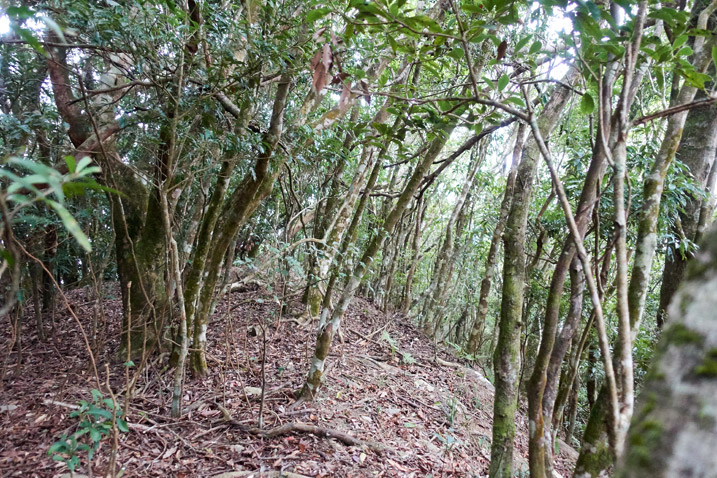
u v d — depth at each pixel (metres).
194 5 3.39
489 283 7.07
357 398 4.50
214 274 4.00
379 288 9.66
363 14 1.62
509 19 1.61
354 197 5.62
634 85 1.79
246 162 3.86
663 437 0.51
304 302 6.68
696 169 3.94
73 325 5.96
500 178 8.71
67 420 3.33
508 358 1.99
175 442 3.21
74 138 4.13
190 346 4.16
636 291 1.54
